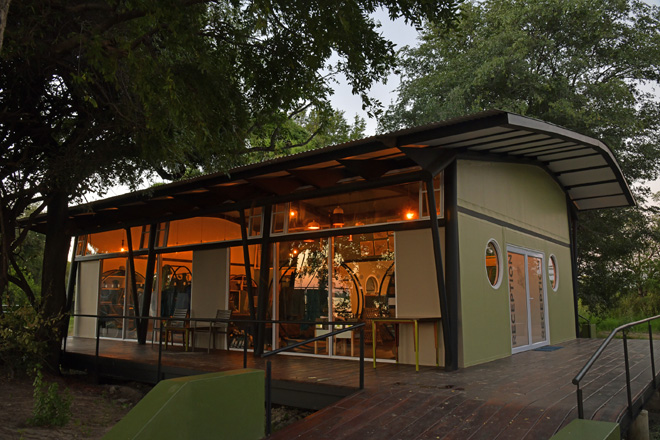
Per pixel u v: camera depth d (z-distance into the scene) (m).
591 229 20.08
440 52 21.70
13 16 6.81
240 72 8.55
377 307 9.05
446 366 7.80
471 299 8.55
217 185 9.70
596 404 5.34
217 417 4.44
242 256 11.16
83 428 6.76
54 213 11.12
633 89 20.56
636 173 20.11
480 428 4.73
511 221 10.49
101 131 9.76
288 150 20.36
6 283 9.95
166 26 6.82
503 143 8.65
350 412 5.39
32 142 9.85
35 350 9.65
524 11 19.09
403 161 8.88
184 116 7.52
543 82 18.66
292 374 7.59
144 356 10.22
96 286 14.80
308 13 7.00
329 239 9.78
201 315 11.66
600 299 21.23
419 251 8.65
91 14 7.71
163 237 12.77
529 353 10.03
